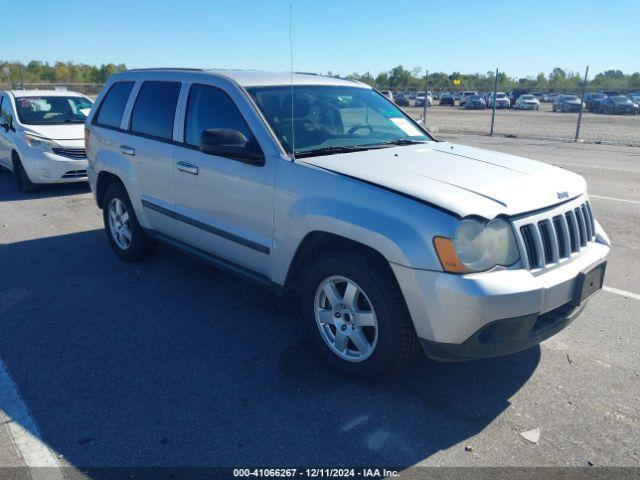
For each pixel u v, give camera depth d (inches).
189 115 185.3
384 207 127.3
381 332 131.6
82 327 174.1
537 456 115.9
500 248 122.7
